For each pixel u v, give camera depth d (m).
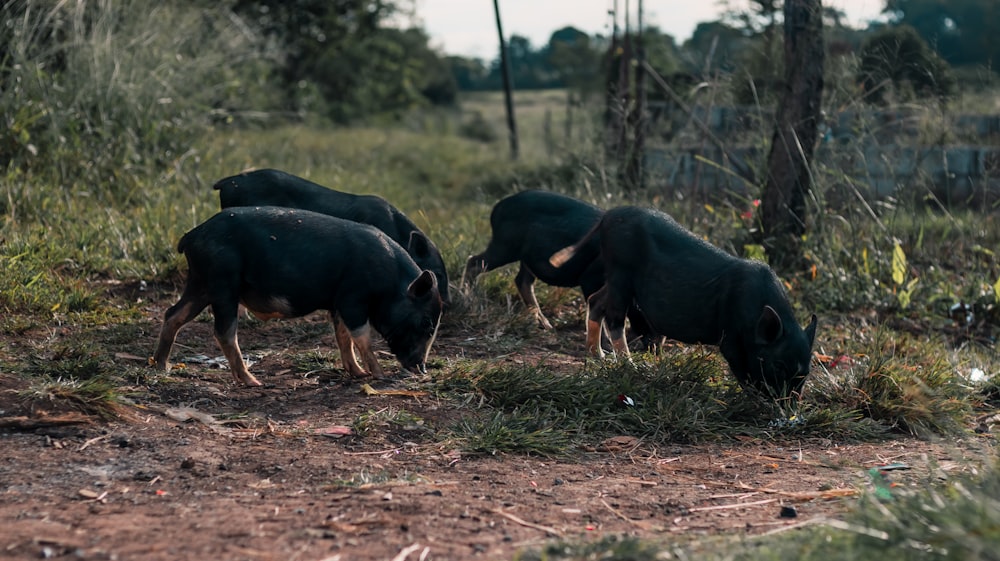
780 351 6.03
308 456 4.99
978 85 12.82
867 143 12.30
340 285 6.15
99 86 12.14
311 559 3.59
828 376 6.82
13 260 7.86
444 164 19.97
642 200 11.52
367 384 6.22
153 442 5.01
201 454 4.91
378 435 5.38
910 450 5.77
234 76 18.14
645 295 6.64
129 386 5.82
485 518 4.18
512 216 8.21
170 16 14.34
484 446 5.27
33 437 4.93
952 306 9.78
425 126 34.69
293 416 5.64
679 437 5.86
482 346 7.68
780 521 4.27
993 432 6.27
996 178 13.06
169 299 8.24
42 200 10.02
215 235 6.01
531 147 25.80
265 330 7.66
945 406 6.44
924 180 11.68
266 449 5.05
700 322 6.38
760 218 10.50
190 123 13.68
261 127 20.66
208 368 6.52
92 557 3.52
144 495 4.33
